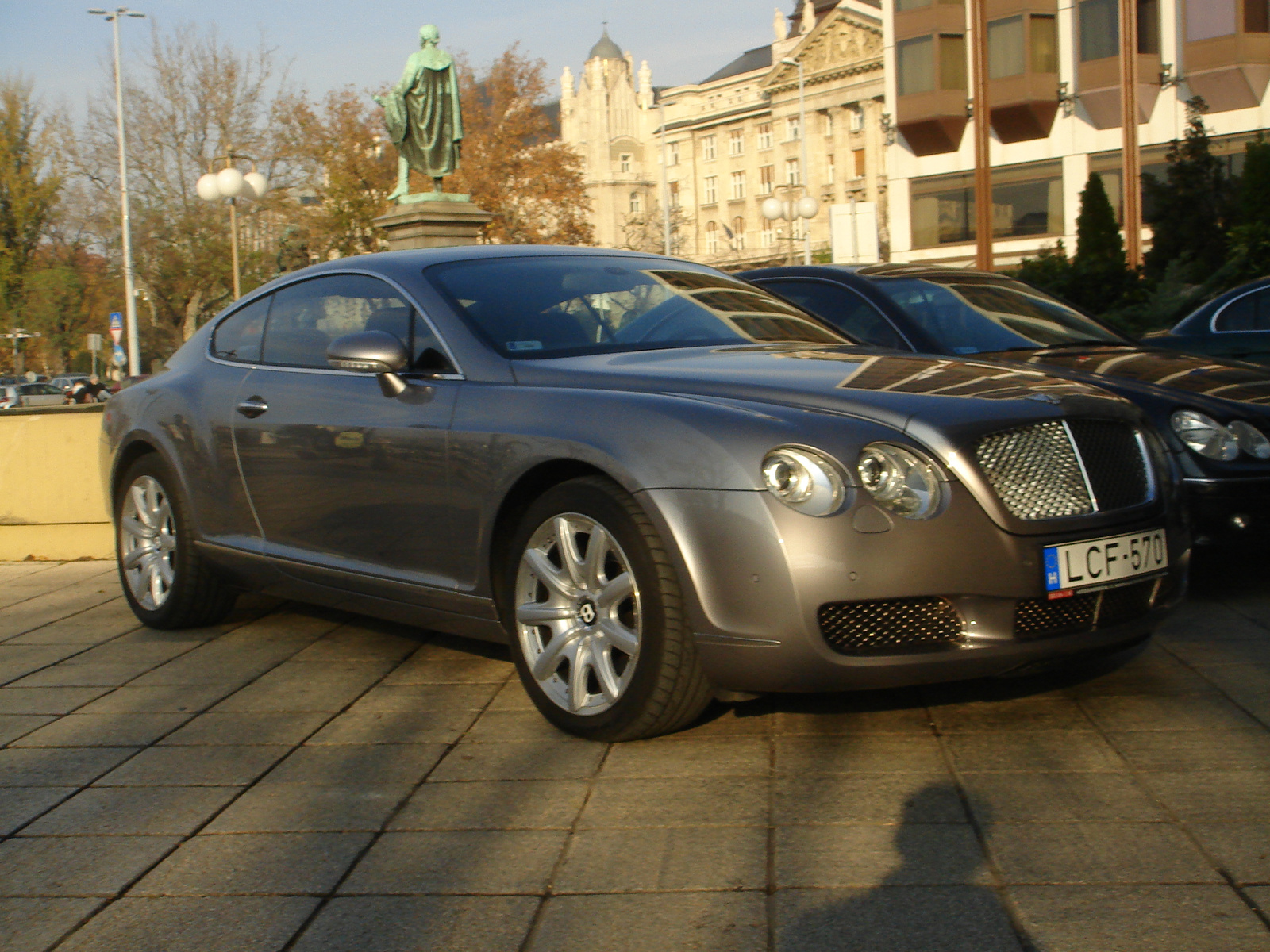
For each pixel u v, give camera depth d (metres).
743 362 3.70
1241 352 7.41
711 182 88.56
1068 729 3.35
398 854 2.74
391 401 4.00
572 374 3.65
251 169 45.56
